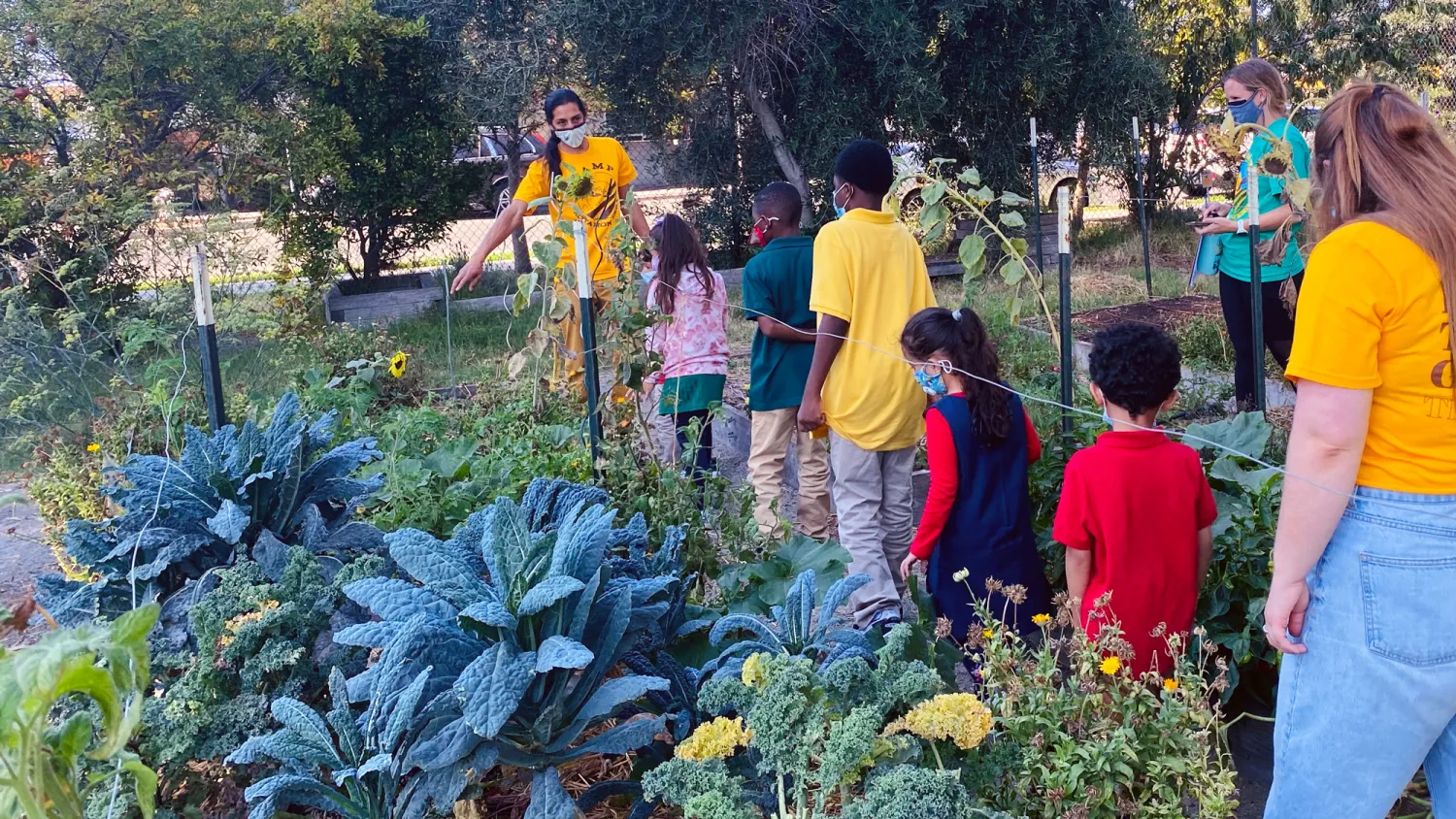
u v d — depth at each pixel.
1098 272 11.40
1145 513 2.73
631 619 2.53
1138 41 13.02
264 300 9.31
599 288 5.27
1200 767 2.18
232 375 7.08
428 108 11.62
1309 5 14.63
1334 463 1.87
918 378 3.30
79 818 1.66
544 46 11.42
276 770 2.40
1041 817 2.23
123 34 9.20
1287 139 4.75
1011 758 2.25
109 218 8.27
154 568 2.77
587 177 4.08
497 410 5.57
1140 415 2.76
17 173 8.49
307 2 10.52
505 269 13.43
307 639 2.61
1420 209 1.82
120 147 9.30
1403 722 1.92
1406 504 1.87
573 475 3.97
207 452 3.03
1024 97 13.05
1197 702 2.32
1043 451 3.90
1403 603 1.87
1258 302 3.63
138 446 5.22
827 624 2.53
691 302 4.83
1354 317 1.82
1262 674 3.06
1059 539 2.84
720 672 2.40
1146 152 14.70
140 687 1.57
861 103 12.17
